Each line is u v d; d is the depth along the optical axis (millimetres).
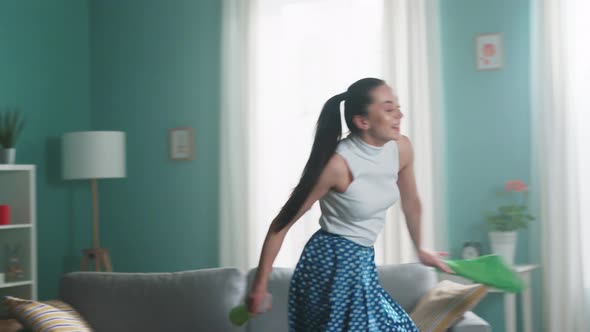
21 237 4242
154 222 5145
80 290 3303
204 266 4957
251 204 4621
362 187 1926
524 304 3855
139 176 5211
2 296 4238
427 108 4168
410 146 2125
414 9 4195
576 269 3807
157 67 5164
